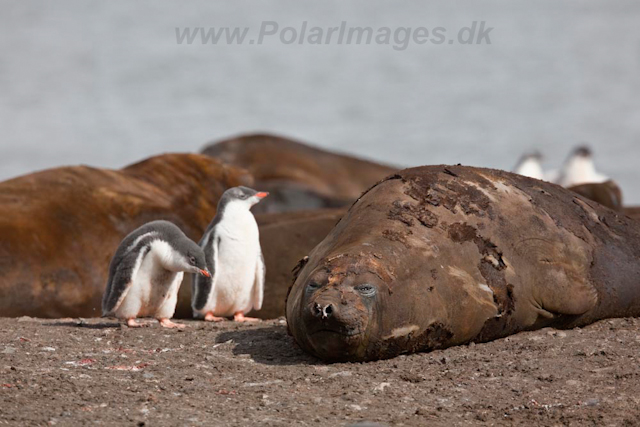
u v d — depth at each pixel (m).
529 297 20.14
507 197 21.34
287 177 55.66
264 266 26.23
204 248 24.84
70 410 15.59
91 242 28.92
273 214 34.03
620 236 22.45
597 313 21.41
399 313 18.30
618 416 15.52
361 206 20.73
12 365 18.14
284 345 20.22
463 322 19.17
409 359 18.72
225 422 15.29
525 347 19.22
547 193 22.34
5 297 27.05
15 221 28.09
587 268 21.25
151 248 21.69
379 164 60.16
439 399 16.53
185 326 22.45
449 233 19.84
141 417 15.41
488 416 15.70
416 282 18.70
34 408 15.60
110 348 19.91
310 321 17.97
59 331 21.52
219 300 25.09
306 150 58.22
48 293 27.64
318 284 18.39
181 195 32.88
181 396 16.59
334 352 18.27
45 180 30.12
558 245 20.98
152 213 31.03
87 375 17.64
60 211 29.06
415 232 19.55
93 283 28.52
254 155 56.75
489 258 19.91
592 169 52.31
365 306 17.89
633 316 22.19
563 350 18.92
